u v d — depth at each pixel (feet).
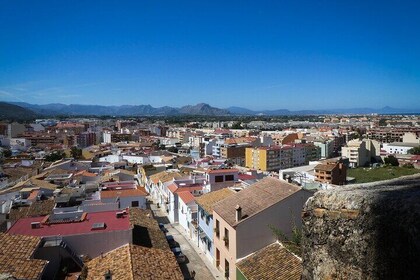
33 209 137.08
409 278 25.90
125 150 463.42
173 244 150.82
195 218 162.30
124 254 93.35
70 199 153.07
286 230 103.50
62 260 90.43
